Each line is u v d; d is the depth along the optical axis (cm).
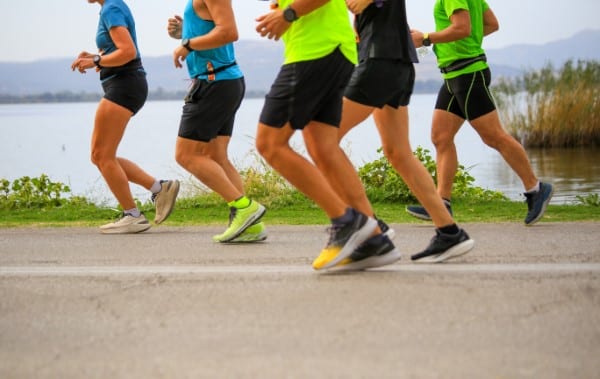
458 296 902
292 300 902
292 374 668
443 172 1543
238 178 1429
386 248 1023
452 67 1493
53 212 1855
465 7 1427
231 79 1366
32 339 787
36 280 1052
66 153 5378
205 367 690
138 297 941
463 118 1533
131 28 1488
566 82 4462
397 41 1079
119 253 1267
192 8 1348
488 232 1409
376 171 2041
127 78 1481
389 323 805
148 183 1561
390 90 1080
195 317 846
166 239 1420
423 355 708
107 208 1873
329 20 986
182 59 1328
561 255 1148
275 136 986
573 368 671
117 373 683
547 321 804
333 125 1028
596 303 866
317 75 975
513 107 4497
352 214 1014
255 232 1349
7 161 4669
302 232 1476
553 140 4434
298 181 995
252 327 803
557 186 2833
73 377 678
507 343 738
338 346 737
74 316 865
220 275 1049
